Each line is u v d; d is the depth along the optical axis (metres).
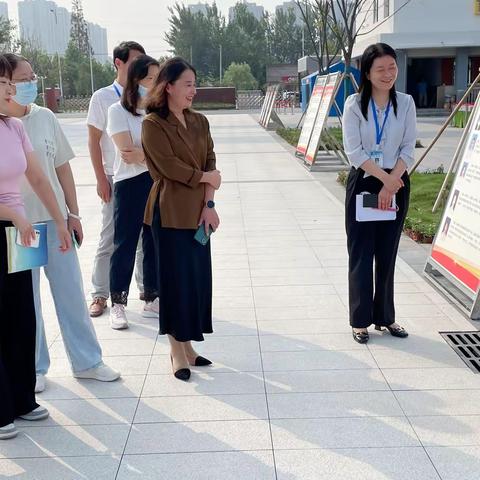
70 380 4.00
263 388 3.82
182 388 3.84
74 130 25.50
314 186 11.12
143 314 5.05
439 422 3.38
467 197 5.38
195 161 3.82
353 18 17.67
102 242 5.07
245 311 5.09
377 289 4.50
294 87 58.31
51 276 3.87
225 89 49.09
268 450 3.17
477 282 4.86
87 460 3.13
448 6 29.67
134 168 4.71
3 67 3.24
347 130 4.27
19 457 3.17
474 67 31.78
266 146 18.17
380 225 4.39
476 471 2.96
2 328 3.40
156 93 3.77
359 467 3.01
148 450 3.20
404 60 31.11
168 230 3.81
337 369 4.04
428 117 29.67
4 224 3.28
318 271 6.09
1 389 3.28
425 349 4.32
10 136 3.30
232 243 7.24
